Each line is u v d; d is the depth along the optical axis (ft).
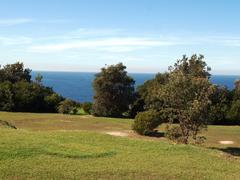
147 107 203.51
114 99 215.92
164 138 126.93
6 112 201.67
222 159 66.54
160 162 59.72
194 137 110.63
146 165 57.31
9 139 63.52
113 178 50.19
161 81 202.18
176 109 110.63
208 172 56.44
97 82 214.69
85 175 50.47
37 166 52.24
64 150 61.26
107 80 214.48
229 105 193.88
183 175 53.67
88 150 62.75
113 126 157.69
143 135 133.80
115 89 215.92
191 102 108.99
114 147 66.80
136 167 55.72
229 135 145.79
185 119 109.09
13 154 55.88
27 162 53.47
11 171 49.29
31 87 223.10
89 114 219.20
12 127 87.25
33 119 169.89
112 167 54.85
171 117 111.75
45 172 50.06
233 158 70.23
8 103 216.54
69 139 69.77
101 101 214.69
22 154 56.44
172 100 110.63
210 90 110.32
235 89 200.23
